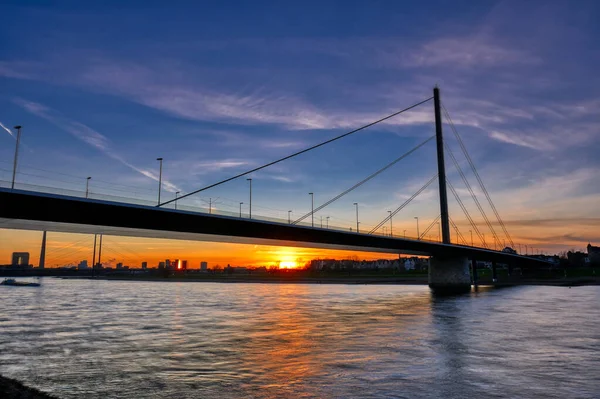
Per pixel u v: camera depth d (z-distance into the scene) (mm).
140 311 56219
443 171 128250
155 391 19219
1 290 116188
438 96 134500
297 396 18250
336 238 79625
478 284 136375
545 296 79125
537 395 18219
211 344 30719
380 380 20516
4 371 23109
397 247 96875
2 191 38719
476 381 20250
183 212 51906
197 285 161125
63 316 50125
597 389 19000
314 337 33438
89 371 22938
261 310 56875
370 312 52906
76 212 46219
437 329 37062
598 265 194250
